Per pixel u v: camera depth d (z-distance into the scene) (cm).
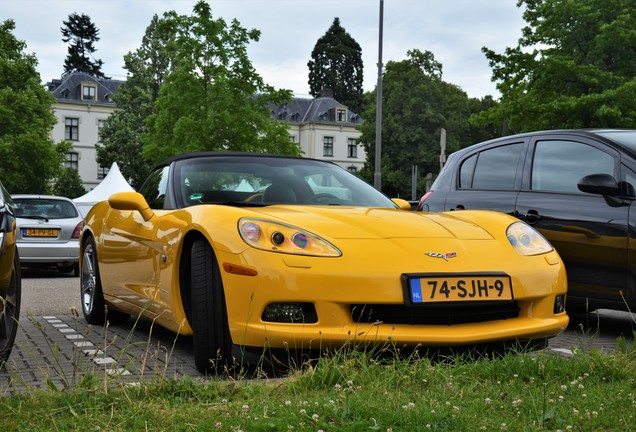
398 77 6159
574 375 306
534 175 555
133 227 470
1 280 353
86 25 9950
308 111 8831
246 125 3031
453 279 344
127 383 293
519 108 2339
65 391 278
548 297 372
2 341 366
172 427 234
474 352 350
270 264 335
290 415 237
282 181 462
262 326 332
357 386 283
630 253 475
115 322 557
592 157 523
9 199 402
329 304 331
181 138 2983
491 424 235
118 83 8225
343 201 456
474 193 591
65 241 1205
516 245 384
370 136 6162
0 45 4112
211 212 371
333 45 9150
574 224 507
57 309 688
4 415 249
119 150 6241
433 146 6025
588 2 2462
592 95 2212
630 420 239
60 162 4225
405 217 397
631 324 578
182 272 393
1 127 4034
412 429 226
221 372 360
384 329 335
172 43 3011
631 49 2392
